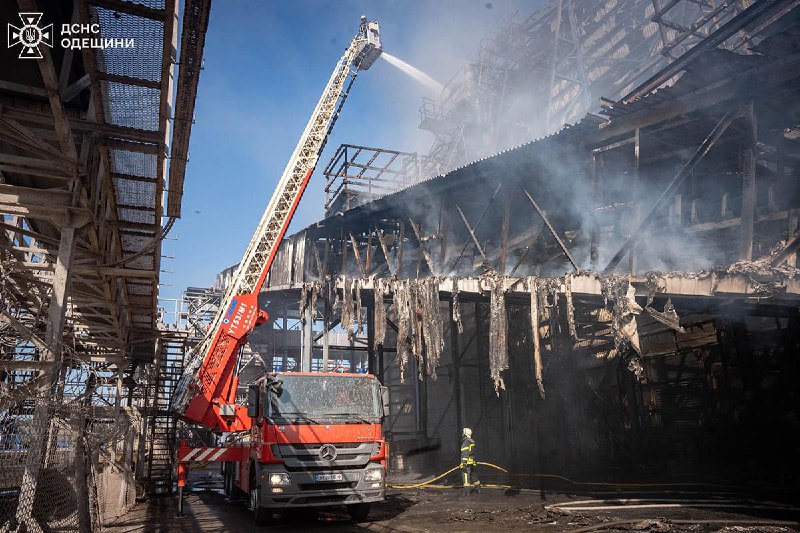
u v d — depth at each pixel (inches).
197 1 230.8
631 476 608.1
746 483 503.2
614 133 520.1
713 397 650.8
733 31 446.9
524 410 870.4
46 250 436.5
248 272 647.1
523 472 713.6
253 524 390.0
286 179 699.4
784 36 389.4
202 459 451.5
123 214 417.7
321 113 746.2
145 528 379.2
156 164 345.1
